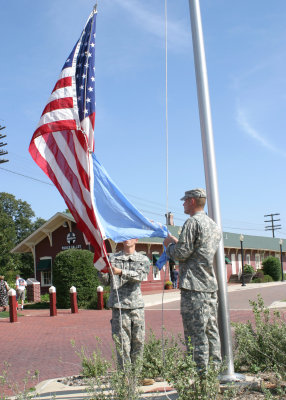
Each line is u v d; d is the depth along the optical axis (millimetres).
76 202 5461
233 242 45406
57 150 5715
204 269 4309
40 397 5176
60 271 21484
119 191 5812
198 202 4590
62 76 5871
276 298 21125
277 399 4242
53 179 5656
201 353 4188
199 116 5586
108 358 8008
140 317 5445
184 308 4305
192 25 5754
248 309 16375
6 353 9688
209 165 5430
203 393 3828
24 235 62938
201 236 4301
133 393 4199
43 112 5754
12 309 16328
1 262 48938
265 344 5918
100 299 20328
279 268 44719
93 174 5684
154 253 33156
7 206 62406
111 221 5719
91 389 4578
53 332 13039
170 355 5445
